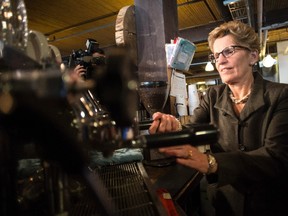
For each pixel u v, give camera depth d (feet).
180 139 1.48
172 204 2.45
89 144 1.20
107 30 17.39
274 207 3.47
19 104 0.89
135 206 2.05
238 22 3.77
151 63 6.23
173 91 5.97
